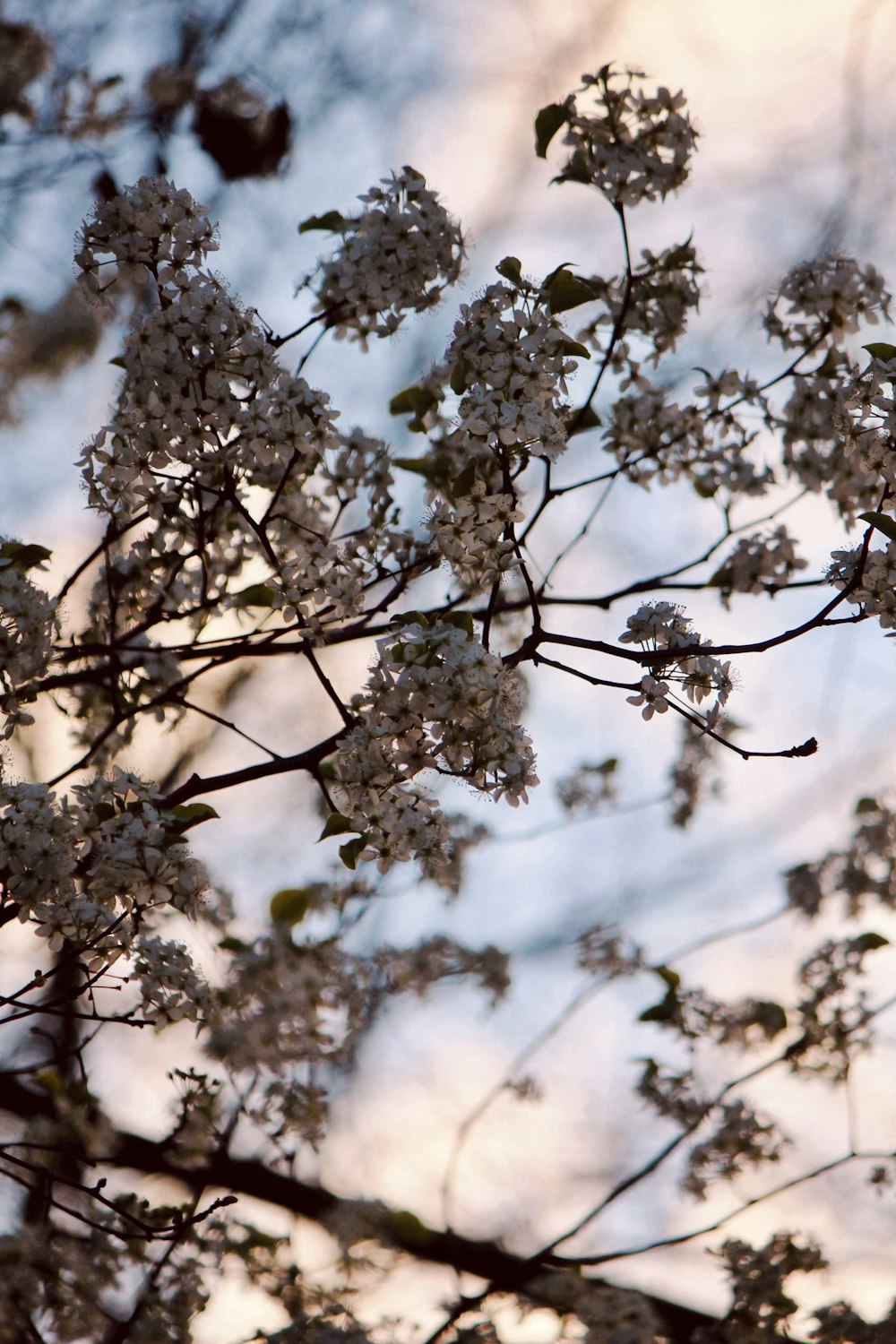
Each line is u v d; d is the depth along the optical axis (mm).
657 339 5887
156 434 4449
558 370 4418
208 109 7965
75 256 4625
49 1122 6066
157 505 4742
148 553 5324
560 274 4703
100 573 5719
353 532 5191
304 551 4777
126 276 4570
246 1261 6379
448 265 5316
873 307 5848
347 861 4191
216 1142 6430
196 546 5125
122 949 4168
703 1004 7758
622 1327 6395
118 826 4180
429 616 4750
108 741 5594
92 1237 5727
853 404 4254
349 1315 6207
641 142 5438
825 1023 7504
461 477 4715
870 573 4242
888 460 4215
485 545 4449
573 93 5387
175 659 5465
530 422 4309
